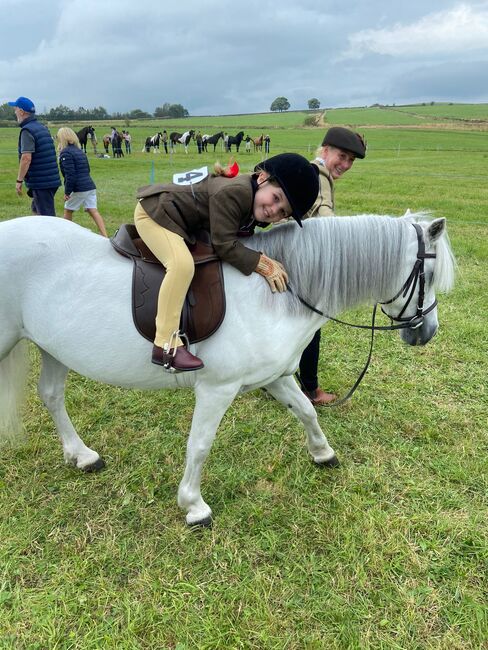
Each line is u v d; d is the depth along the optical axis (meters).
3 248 2.25
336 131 2.85
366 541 2.44
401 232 2.29
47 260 2.24
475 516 2.60
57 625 2.07
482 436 3.27
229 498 2.76
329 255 2.25
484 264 6.75
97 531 2.52
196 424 2.37
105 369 2.30
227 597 2.19
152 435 3.25
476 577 2.29
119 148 25.22
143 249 2.24
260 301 2.18
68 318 2.23
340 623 2.08
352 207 10.59
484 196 12.20
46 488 2.78
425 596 2.20
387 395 3.73
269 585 2.24
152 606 2.14
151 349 2.21
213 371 2.21
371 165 19.78
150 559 2.37
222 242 2.01
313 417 2.77
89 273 2.21
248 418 3.44
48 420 3.38
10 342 2.42
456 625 2.08
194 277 2.14
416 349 4.43
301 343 2.39
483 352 4.37
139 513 2.63
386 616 2.11
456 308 5.31
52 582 2.24
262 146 29.88
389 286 2.35
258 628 2.06
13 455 3.02
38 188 6.11
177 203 2.05
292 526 2.55
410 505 2.69
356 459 3.07
